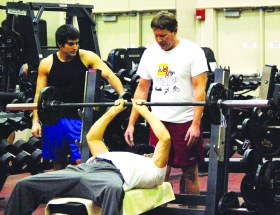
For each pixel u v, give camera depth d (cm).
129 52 970
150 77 471
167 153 407
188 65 446
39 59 820
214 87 390
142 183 398
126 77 707
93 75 459
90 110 455
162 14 440
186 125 454
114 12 1298
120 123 576
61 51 489
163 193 422
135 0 1280
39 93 452
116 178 375
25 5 852
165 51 454
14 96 695
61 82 489
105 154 409
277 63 1199
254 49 1209
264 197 450
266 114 452
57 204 372
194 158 458
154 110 463
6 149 598
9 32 862
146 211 405
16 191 387
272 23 1193
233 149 579
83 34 901
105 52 1318
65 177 379
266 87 469
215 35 1222
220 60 1230
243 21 1209
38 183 384
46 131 501
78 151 492
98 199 369
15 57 865
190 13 1222
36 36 836
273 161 455
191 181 470
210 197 420
